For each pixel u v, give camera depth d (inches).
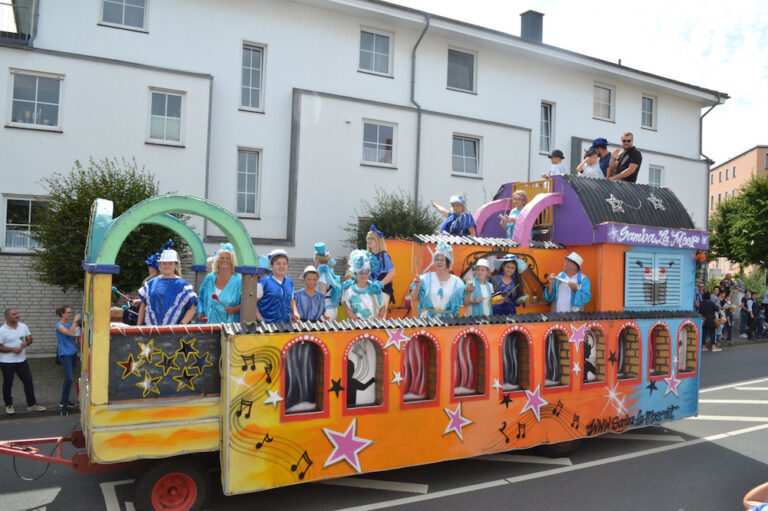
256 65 587.8
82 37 504.1
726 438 293.4
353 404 200.8
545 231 289.1
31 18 503.5
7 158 475.8
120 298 415.8
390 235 559.2
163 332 177.2
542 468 244.2
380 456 201.3
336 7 601.9
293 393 191.9
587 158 354.9
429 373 215.2
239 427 177.8
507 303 255.1
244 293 187.9
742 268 1116.5
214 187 561.3
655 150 858.1
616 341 259.1
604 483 227.3
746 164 2203.5
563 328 242.4
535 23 792.9
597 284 265.0
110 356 171.8
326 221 597.9
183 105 533.3
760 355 601.0
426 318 214.2
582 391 247.9
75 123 494.0
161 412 175.0
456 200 310.8
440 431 212.5
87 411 187.3
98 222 194.4
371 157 629.6
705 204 896.9
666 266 286.2
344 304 244.2
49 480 227.8
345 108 604.4
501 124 703.7
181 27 542.3
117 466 184.2
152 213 175.6
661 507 204.2
